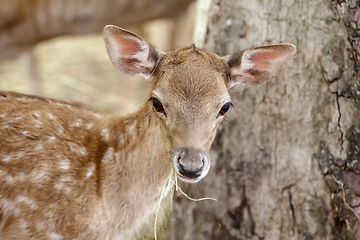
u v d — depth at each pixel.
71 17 8.52
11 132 4.64
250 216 4.92
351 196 4.52
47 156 4.63
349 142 4.49
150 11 9.09
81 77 12.34
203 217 5.24
